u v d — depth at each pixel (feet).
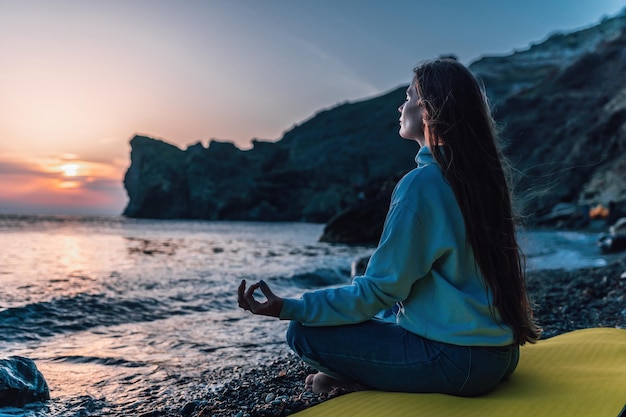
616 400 6.88
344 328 7.54
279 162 278.46
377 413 6.87
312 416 7.07
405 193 7.03
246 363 13.19
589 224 92.73
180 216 261.65
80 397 10.11
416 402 7.11
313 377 8.53
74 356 13.47
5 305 18.22
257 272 32.48
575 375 8.02
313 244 71.31
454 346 7.01
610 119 127.85
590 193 115.96
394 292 7.00
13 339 14.98
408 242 6.87
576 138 139.33
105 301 20.58
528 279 27.02
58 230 103.30
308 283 30.53
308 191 259.60
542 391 7.39
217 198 254.27
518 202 7.86
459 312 6.91
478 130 7.19
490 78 335.47
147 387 11.03
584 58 177.27
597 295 20.97
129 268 33.19
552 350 9.52
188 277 29.01
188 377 11.84
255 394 9.82
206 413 8.88
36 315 17.66
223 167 262.26
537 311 18.02
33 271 29.27
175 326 17.62
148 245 61.67
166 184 262.67
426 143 7.52
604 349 9.31
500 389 7.59
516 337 7.17
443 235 6.85
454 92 7.23
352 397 7.56
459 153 7.03
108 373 12.07
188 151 280.10
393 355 7.26
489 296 6.98
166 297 22.41
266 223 214.90
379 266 7.03
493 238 6.96
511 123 162.20
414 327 7.22
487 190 7.02
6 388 9.09
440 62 7.63
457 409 6.86
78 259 39.11
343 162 289.53
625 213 91.45
